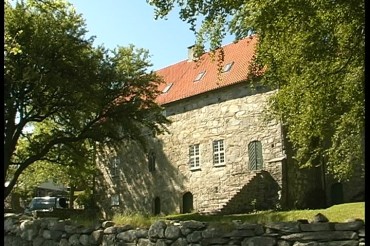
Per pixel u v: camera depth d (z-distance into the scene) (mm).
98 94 27484
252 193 29859
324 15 12391
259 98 31250
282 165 29234
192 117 35656
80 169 31234
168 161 37031
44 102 27359
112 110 29203
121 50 29844
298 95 15562
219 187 32812
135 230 9359
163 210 36844
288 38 13758
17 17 25719
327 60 13789
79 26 28156
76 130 29656
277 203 28984
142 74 30094
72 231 10281
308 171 30531
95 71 28031
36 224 11023
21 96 26812
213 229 8367
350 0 11484
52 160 30219
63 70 27031
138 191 39375
